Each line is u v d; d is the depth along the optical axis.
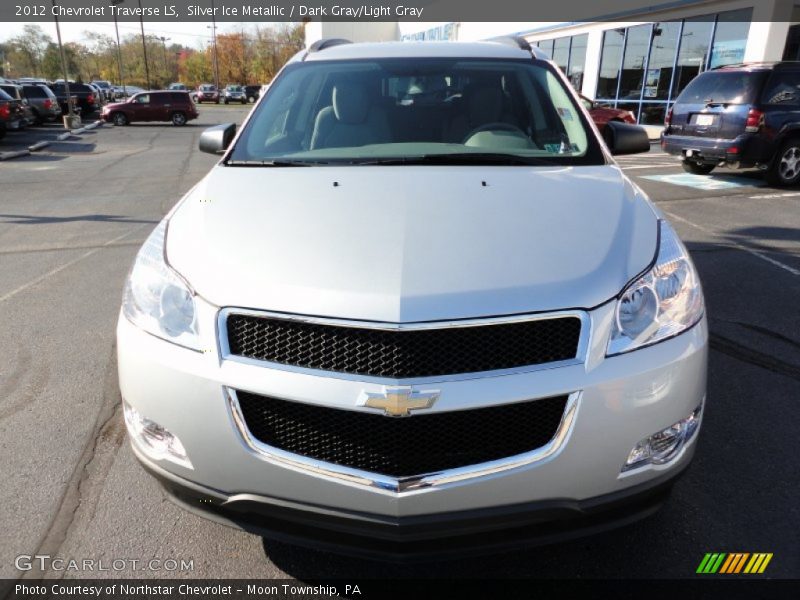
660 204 8.31
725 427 2.97
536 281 1.76
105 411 3.18
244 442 1.76
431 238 1.91
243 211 2.15
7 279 5.44
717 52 16.47
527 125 3.01
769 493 2.50
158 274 1.97
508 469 1.71
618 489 1.81
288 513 1.79
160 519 2.40
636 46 19.20
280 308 1.72
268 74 74.38
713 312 4.45
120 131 25.89
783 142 9.34
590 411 1.71
